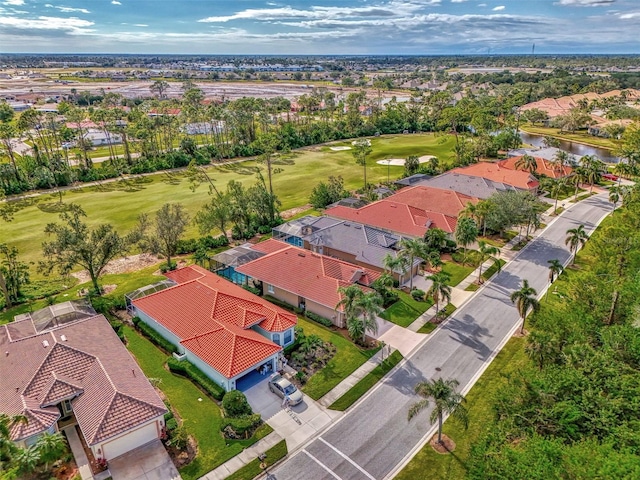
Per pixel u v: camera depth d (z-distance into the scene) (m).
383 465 30.28
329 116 181.50
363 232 62.75
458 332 45.84
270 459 30.36
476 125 139.62
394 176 107.94
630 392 28.73
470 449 31.00
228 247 66.38
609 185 99.38
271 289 52.69
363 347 43.16
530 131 177.25
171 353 41.97
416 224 66.81
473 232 60.53
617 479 21.23
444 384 31.59
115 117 120.44
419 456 30.98
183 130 151.62
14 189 92.88
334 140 155.12
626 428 25.94
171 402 35.88
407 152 134.38
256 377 38.78
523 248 66.81
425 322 47.62
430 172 104.94
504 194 70.62
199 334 40.12
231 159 127.31
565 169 100.31
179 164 117.88
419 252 52.12
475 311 49.84
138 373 35.69
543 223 76.88
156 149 123.44
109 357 36.66
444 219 69.00
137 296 48.38
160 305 44.91
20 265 54.00
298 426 33.53
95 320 41.91
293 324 42.94
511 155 123.69
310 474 29.52
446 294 47.00
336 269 51.88
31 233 71.25
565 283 54.59
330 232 63.88
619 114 161.50
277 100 178.88
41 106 198.00
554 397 29.08
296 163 121.44
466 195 81.25
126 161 116.31
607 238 53.94
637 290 40.97
